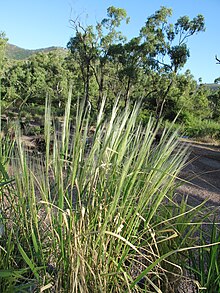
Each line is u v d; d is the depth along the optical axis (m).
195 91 35.34
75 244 1.19
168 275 1.60
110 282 1.32
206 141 22.75
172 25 24.17
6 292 1.25
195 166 10.47
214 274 1.48
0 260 1.47
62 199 1.28
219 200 5.99
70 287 1.22
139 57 25.98
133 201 1.46
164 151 1.44
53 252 1.37
